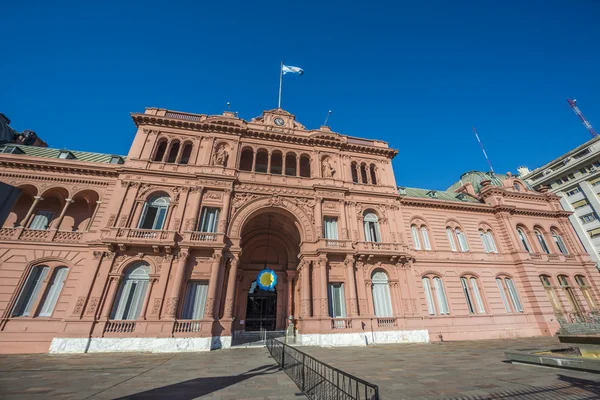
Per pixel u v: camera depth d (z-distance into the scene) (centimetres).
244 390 908
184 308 2016
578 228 5181
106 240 1969
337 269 2392
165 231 2117
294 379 1025
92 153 2850
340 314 2281
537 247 3194
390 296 2445
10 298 1834
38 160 2230
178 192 2350
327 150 2939
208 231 2298
